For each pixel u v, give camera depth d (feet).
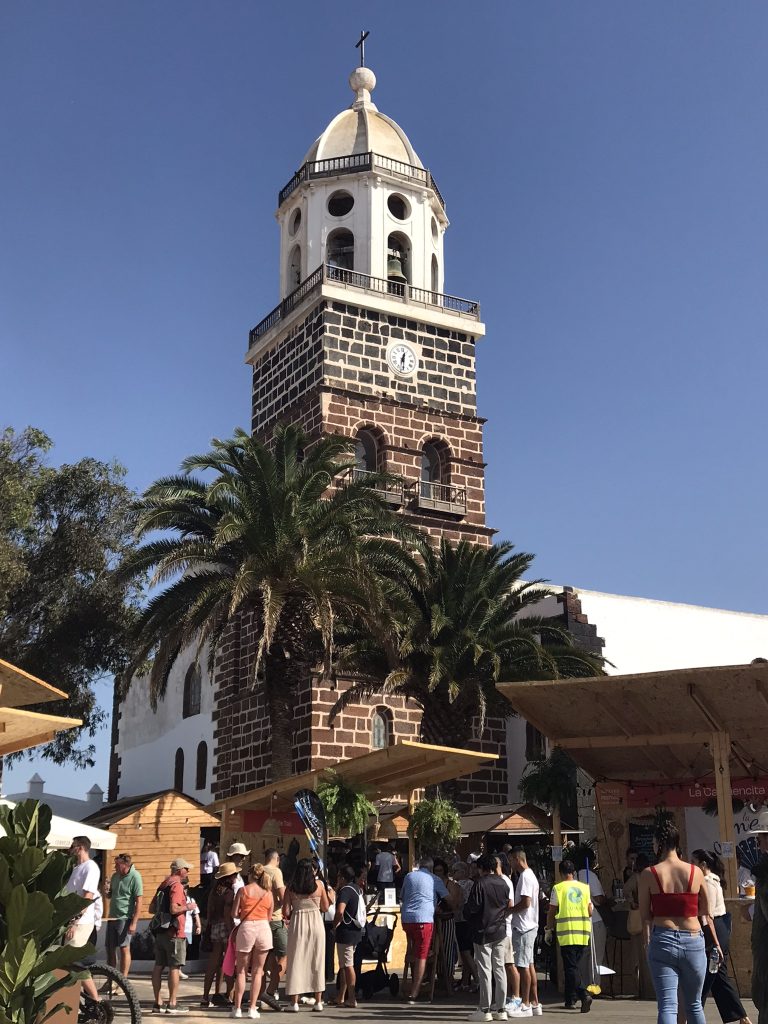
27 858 31.27
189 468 103.35
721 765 62.28
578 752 71.15
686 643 152.66
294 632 100.63
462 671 107.76
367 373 148.15
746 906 57.82
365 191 154.71
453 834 88.58
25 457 134.41
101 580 133.69
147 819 113.70
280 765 99.30
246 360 163.02
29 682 48.88
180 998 62.80
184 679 158.10
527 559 114.62
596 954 59.57
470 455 152.46
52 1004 38.99
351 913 59.00
